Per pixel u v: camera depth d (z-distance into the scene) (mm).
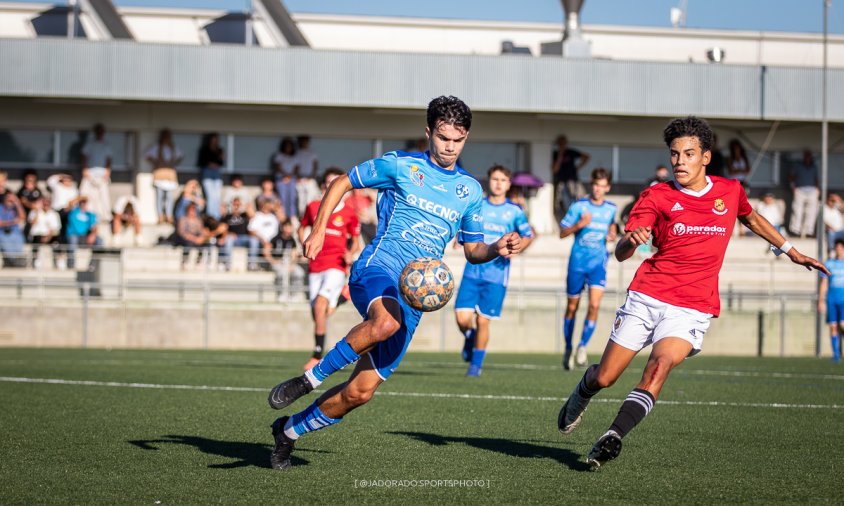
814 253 36938
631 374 20141
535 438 10180
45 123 36375
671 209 8289
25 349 28156
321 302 18391
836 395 15531
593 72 36281
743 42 41875
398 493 7332
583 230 20078
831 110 37156
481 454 9117
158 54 34719
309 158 35531
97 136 35781
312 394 15000
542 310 31516
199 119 37031
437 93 35625
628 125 39125
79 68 34438
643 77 36531
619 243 8375
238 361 22578
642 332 8344
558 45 38219
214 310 30609
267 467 8328
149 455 8883
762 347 32750
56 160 36719
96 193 35188
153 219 36188
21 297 30703
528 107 36031
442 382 16906
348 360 7617
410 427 10875
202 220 32844
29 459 8641
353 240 18766
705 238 8258
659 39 41469
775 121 38031
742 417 12258
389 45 39969
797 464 8758
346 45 39844
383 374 7840
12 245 31453
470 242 8594
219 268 32094
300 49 35125
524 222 18391
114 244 33375
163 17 38594
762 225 8789
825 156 32812
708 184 8359
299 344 30797
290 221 33281
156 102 35688
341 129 37781
